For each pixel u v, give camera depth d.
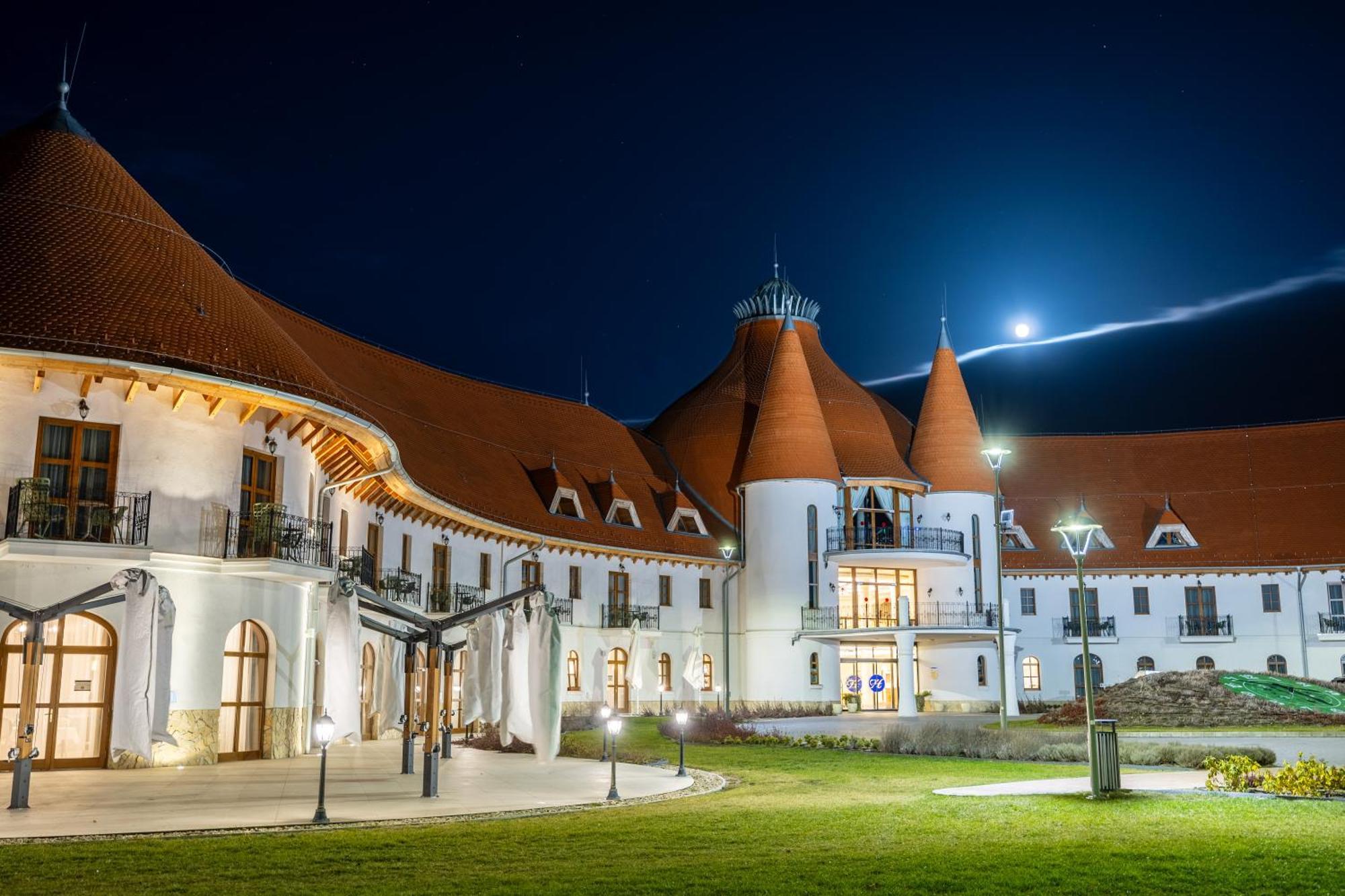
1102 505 64.44
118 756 23.59
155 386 24.72
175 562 24.66
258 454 27.12
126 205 27.45
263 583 26.67
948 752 27.56
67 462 24.09
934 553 55.72
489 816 16.47
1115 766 17.56
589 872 11.94
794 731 38.62
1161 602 61.44
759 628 55.28
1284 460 64.00
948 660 57.12
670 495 56.47
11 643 23.16
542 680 20.58
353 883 11.38
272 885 11.32
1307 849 12.87
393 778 22.17
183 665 24.69
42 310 23.34
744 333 65.38
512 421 53.91
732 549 54.94
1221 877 11.58
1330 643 59.00
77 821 15.68
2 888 11.12
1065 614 61.66
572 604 49.38
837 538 56.47
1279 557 60.06
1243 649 60.25
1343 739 30.58
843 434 59.50
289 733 27.42
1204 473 64.75
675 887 11.19
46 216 25.88
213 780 21.56
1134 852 12.80
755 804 17.64
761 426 57.03
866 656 57.03
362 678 35.44
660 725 35.78
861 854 12.89
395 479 33.84
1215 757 23.56
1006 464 66.25
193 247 28.05
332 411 26.42
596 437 58.28
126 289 24.94
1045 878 11.56
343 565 28.20
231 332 25.70
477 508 41.53
